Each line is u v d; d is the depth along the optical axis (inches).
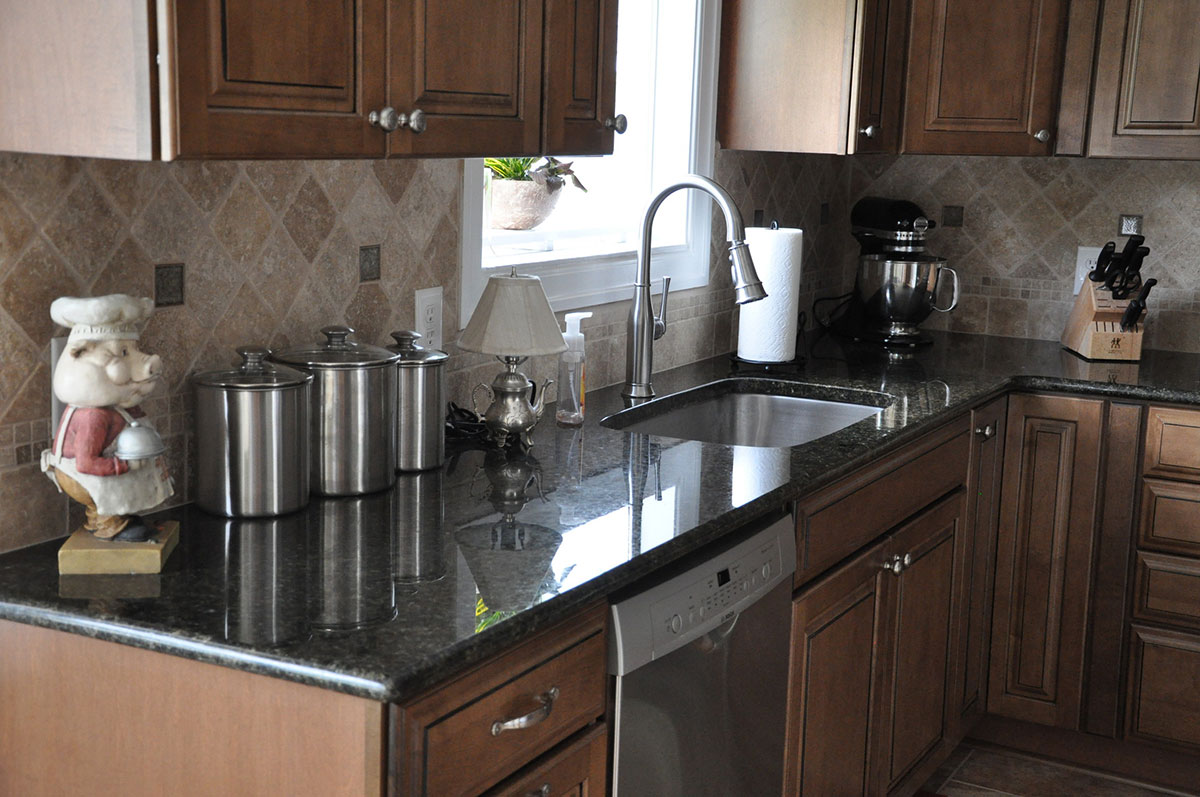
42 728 53.2
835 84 111.4
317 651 46.7
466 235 87.4
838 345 132.5
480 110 64.1
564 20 70.7
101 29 46.9
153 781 50.9
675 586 63.7
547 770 55.3
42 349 58.1
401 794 46.4
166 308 64.1
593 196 114.4
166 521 61.7
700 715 68.6
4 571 55.4
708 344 121.6
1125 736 118.6
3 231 55.4
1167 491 113.0
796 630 78.2
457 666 47.4
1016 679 122.5
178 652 48.3
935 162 144.1
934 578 104.0
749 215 125.3
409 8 57.8
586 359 102.4
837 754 87.8
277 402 63.5
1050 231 139.3
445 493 70.6
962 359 126.0
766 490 72.0
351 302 77.0
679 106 113.5
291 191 71.3
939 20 119.5
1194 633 114.1
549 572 56.6
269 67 50.3
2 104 49.8
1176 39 117.6
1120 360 126.2
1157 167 133.1
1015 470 119.4
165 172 63.0
